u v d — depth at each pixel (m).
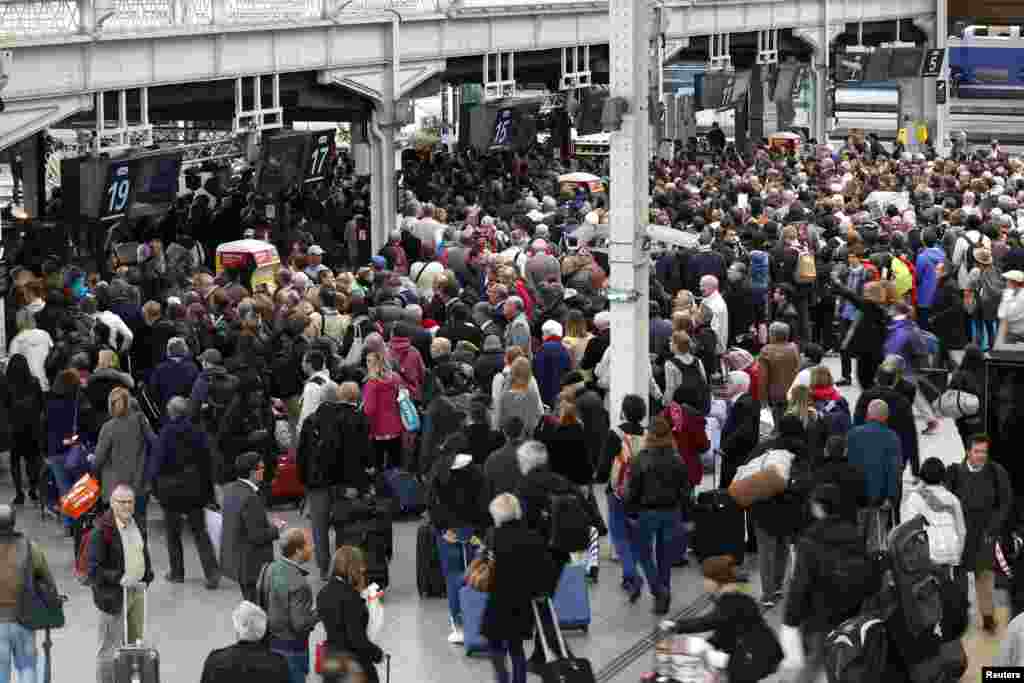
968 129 87.25
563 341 28.69
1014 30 88.88
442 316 31.55
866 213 44.00
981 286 35.50
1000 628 20.44
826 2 70.88
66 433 25.17
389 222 45.56
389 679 19.16
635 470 20.88
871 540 21.25
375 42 44.03
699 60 73.06
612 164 23.94
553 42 52.28
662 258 35.84
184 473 22.67
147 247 36.97
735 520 22.55
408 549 24.72
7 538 17.47
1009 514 20.94
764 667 15.30
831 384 23.97
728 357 27.42
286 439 26.45
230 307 30.06
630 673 19.34
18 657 17.53
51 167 51.97
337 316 29.58
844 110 79.38
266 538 20.39
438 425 23.72
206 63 38.06
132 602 17.39
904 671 16.81
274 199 44.44
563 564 19.75
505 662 18.30
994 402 21.34
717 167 59.38
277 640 17.52
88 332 28.38
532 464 19.78
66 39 33.22
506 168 58.78
